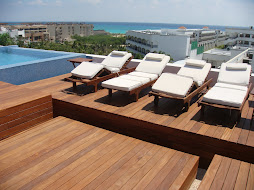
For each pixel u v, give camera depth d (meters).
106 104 4.76
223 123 3.97
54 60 7.07
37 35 107.25
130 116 4.18
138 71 5.97
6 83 5.53
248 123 3.99
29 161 3.10
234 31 67.19
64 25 125.50
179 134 3.76
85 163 3.08
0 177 2.78
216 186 2.62
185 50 52.12
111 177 2.81
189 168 3.03
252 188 2.60
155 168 3.01
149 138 4.08
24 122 4.43
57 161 3.11
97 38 110.38
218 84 4.84
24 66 6.24
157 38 52.84
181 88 4.41
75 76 5.61
